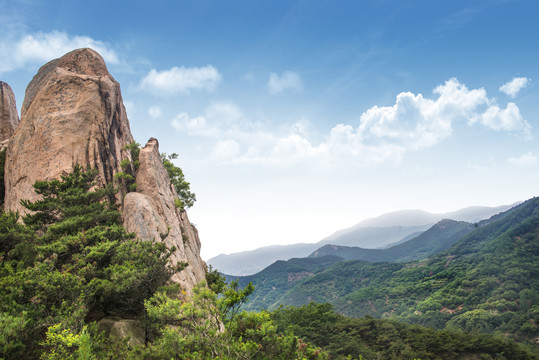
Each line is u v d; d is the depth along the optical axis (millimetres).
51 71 45156
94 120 39906
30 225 26703
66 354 14984
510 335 141250
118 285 20766
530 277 188875
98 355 16547
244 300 20766
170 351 18250
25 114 41719
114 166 40031
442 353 87875
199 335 18984
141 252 24547
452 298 198625
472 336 96062
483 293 189750
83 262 21391
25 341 15625
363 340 96062
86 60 47125
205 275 46562
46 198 28406
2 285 17469
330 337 86000
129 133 49750
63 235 25016
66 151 36688
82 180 30062
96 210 28438
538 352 117812
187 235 44094
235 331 21812
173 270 26438
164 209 38594
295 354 22812
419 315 189375
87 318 22109
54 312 17359
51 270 19859
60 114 38500
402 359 83375
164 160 56188
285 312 92375
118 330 20375
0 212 29312
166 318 20672
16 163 37438
